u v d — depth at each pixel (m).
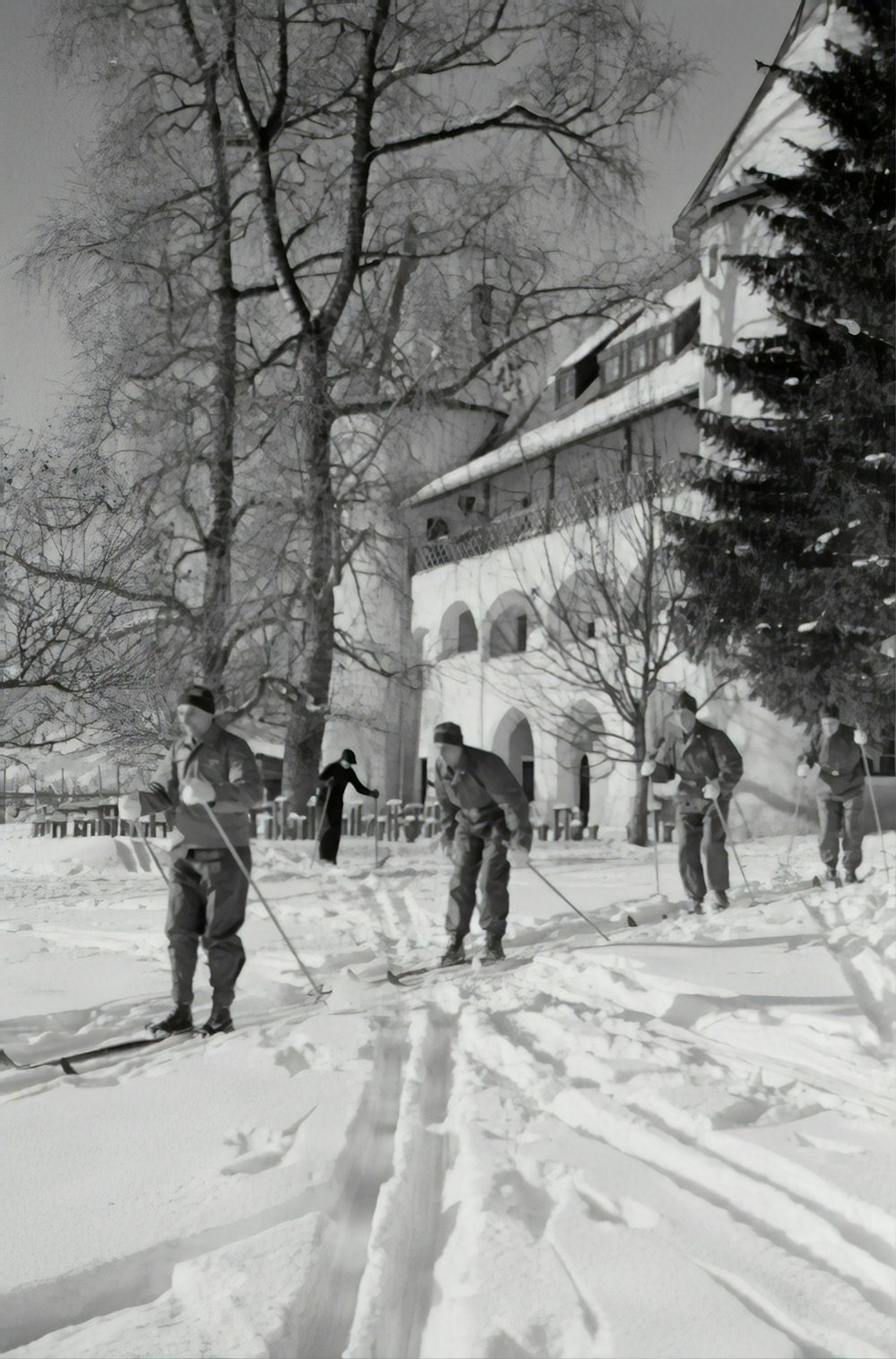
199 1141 4.16
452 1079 5.03
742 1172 3.69
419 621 43.06
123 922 12.64
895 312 24.97
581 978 7.16
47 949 10.47
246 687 28.23
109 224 25.72
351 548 28.61
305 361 27.22
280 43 28.41
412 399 27.97
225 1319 2.61
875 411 24.41
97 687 17.27
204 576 26.91
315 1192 3.48
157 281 26.89
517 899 13.43
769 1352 2.41
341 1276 3.00
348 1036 5.88
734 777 10.85
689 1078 4.67
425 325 27.67
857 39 30.73
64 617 16.55
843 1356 2.44
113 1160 3.95
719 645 25.61
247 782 6.70
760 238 31.33
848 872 12.45
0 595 16.36
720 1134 3.87
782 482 25.45
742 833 28.98
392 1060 5.43
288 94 29.30
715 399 31.36
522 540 37.34
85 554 16.80
